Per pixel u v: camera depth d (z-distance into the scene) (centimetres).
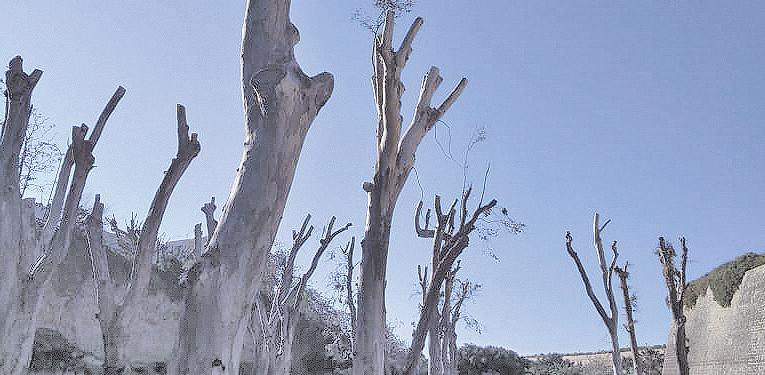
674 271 2041
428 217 1545
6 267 1010
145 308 3428
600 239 2369
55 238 1076
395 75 1194
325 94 835
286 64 808
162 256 3947
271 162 771
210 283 732
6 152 1024
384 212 1155
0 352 992
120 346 905
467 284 3139
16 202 1038
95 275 1016
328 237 2814
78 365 2750
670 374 4378
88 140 1111
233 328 731
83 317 3028
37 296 1051
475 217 1293
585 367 6250
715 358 3841
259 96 789
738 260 3844
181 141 927
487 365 5309
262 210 758
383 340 1119
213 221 2133
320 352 3953
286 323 2702
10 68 1050
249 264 746
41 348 2611
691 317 4394
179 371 710
